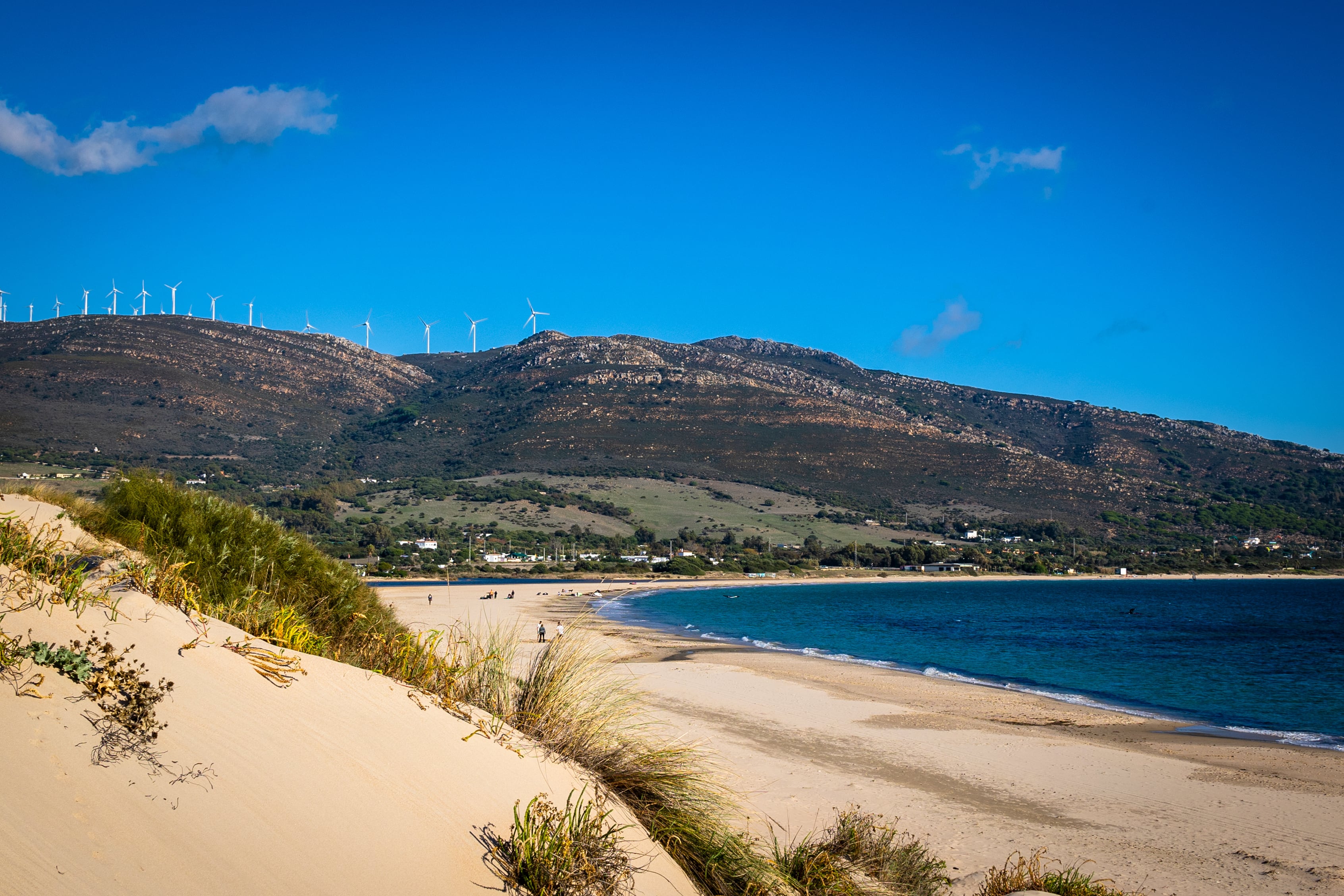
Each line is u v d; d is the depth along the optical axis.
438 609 51.22
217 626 3.55
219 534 5.63
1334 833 10.53
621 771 4.64
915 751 15.02
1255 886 8.50
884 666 29.95
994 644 39.59
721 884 4.29
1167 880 8.61
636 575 112.94
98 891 2.00
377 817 2.94
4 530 3.33
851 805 10.80
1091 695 23.86
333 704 3.42
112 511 5.30
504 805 3.53
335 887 2.53
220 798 2.55
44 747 2.27
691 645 36.41
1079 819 10.95
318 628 5.28
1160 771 13.92
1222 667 30.88
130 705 2.62
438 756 3.53
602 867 3.48
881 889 5.88
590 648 5.50
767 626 49.44
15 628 2.64
